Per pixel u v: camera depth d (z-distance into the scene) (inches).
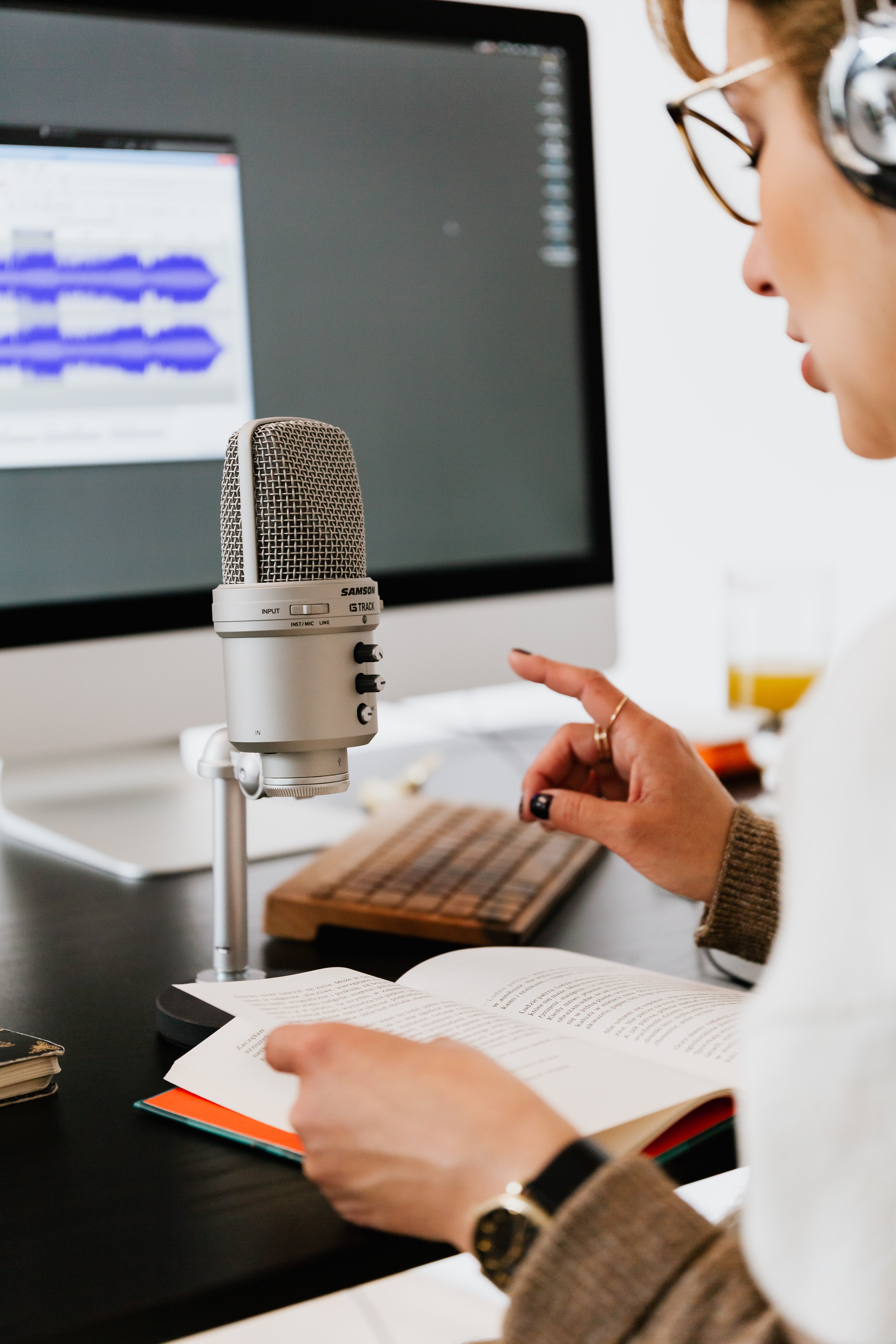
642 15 66.1
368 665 23.0
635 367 69.2
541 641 44.6
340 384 40.6
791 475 62.4
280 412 39.4
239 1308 14.9
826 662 45.9
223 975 25.9
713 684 65.8
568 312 45.2
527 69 43.7
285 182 39.1
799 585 45.3
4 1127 19.4
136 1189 17.3
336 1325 36.2
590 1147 14.3
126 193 36.4
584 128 44.9
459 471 43.1
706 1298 12.7
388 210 41.2
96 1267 15.2
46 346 35.4
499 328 43.7
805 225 17.0
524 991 22.7
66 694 36.0
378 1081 15.4
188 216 37.4
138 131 36.4
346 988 22.8
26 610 35.2
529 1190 13.8
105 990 25.8
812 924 11.8
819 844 11.9
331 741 22.6
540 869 32.4
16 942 29.2
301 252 39.6
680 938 29.0
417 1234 15.0
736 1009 21.9
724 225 63.4
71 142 35.4
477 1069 15.3
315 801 44.3
